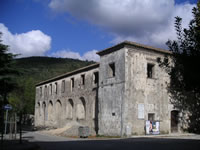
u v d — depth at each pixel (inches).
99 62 1145.4
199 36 308.5
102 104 1034.7
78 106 1342.3
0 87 928.3
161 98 1015.0
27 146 467.8
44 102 1844.2
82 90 1311.5
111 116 971.3
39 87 1963.6
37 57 6210.6
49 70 4758.9
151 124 950.4
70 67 5147.6
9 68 960.3
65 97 1499.8
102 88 1052.5
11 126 825.5
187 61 310.5
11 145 483.8
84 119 1262.3
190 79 315.6
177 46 331.3
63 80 1557.6
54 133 1149.1
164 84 1034.1
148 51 1010.1
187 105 1085.1
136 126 923.4
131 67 952.9
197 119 1104.2
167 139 749.3
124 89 922.7
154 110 984.9
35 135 1044.5
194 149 478.0
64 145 578.6
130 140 722.2
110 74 1039.6
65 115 1471.5
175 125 1051.3
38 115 1930.4
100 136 979.9
